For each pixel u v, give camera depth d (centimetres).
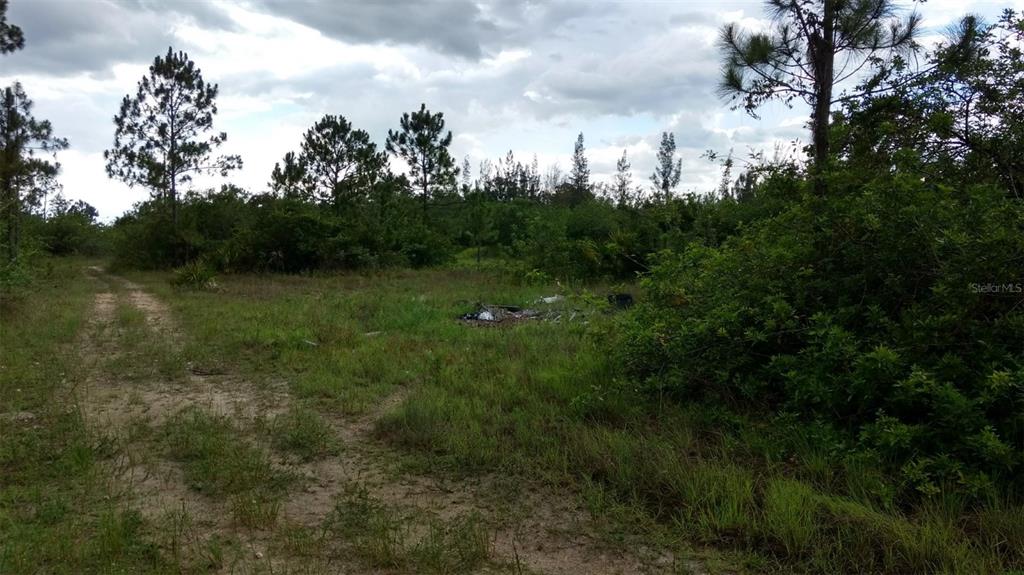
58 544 329
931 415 419
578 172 6247
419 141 3784
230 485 423
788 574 316
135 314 1223
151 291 1845
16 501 392
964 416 395
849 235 521
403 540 350
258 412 600
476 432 516
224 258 2489
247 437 528
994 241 439
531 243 2073
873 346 463
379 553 330
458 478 444
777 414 518
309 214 2625
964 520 359
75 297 1583
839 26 670
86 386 686
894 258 493
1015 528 338
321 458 486
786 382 507
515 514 388
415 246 2969
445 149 3866
